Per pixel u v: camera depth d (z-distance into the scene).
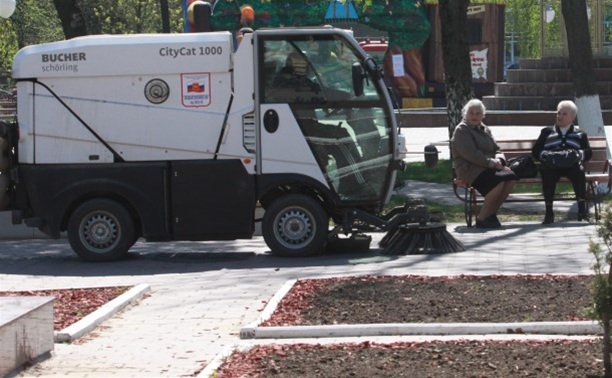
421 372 11.27
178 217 21.12
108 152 21.23
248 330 13.73
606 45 52.09
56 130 21.25
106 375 12.07
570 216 24.97
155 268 20.47
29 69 21.22
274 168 21.06
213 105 21.08
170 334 14.41
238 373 11.59
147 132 21.14
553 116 48.47
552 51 53.06
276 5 55.75
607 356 10.96
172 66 21.08
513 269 18.42
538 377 10.93
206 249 23.11
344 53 21.11
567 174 24.08
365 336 13.57
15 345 12.13
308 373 11.43
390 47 60.03
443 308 14.72
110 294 17.11
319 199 21.64
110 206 21.19
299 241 21.11
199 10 25.62
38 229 23.69
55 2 30.77
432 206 26.64
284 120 21.03
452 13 30.53
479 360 11.79
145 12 91.38
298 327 13.70
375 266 19.47
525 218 25.02
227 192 21.09
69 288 17.95
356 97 21.09
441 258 20.11
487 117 49.22
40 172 21.20
